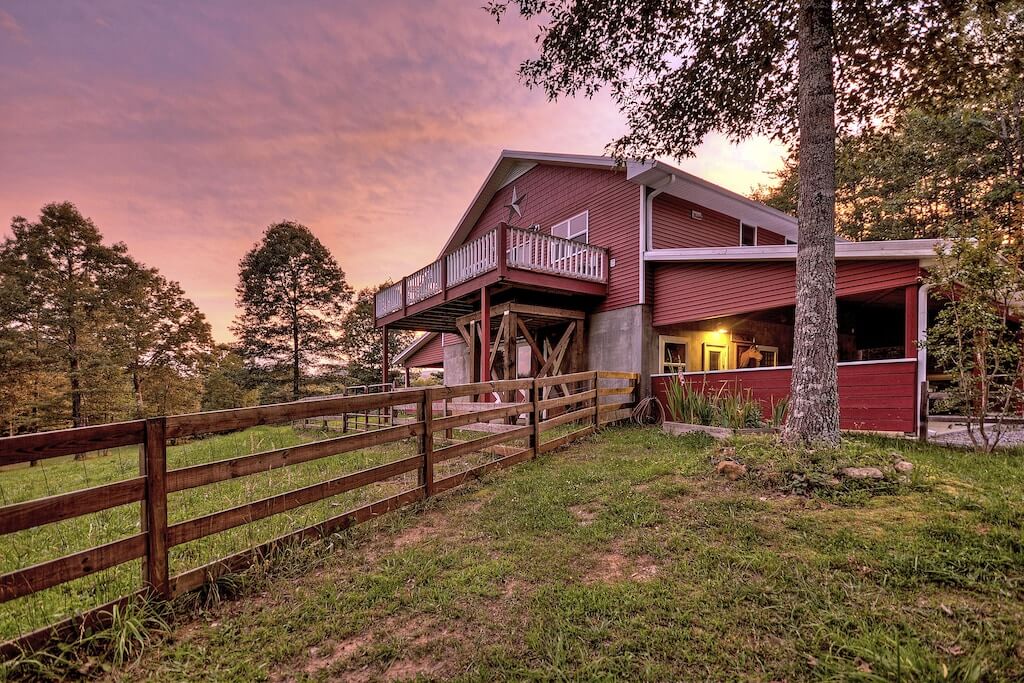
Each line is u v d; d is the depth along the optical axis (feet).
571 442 22.75
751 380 26.84
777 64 21.03
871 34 18.86
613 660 6.06
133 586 8.63
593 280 34.45
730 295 28.78
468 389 16.37
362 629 7.26
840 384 22.75
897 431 20.77
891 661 5.51
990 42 17.97
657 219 33.94
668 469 15.75
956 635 6.08
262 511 9.64
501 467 17.56
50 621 7.38
